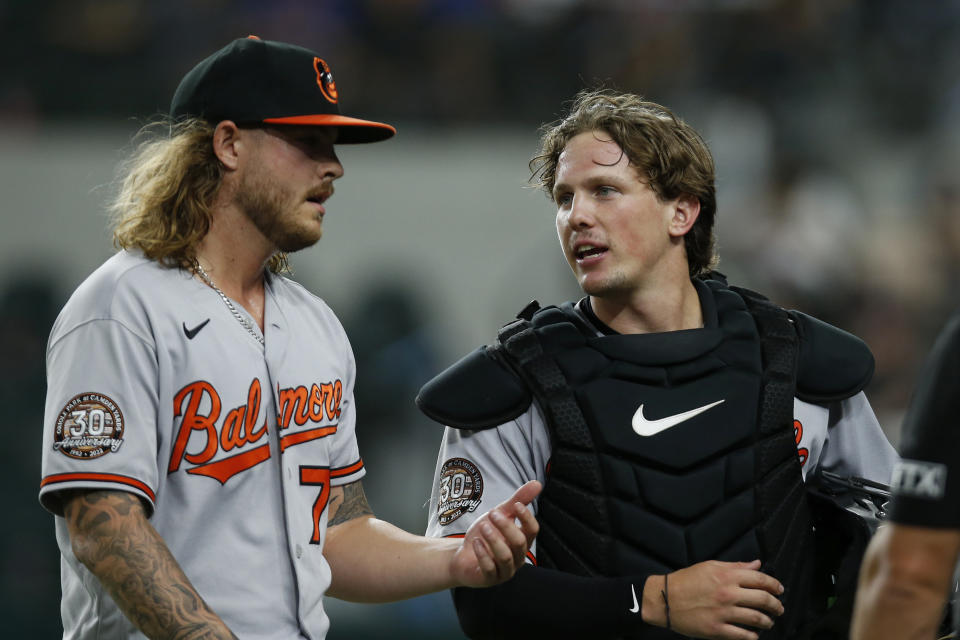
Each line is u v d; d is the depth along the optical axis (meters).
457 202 26.66
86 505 7.12
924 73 30.81
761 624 7.88
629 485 8.33
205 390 7.52
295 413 7.97
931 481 6.12
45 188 25.14
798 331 8.97
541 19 30.92
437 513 8.92
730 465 8.38
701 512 8.31
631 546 8.32
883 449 9.27
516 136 28.09
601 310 8.93
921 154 29.22
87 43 28.33
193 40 29.53
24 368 23.59
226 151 7.87
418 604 21.41
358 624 21.42
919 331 26.56
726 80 30.31
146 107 27.52
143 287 7.51
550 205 26.58
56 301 24.64
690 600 7.85
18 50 27.83
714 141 28.67
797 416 8.80
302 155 7.94
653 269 8.70
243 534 7.62
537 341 8.70
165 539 7.49
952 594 7.75
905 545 6.16
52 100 27.09
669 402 8.45
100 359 7.27
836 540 8.74
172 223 7.76
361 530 8.63
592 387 8.50
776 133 29.00
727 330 8.76
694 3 31.23
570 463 8.41
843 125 29.50
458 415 8.55
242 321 7.91
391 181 26.61
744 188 27.83
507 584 8.28
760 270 25.97
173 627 6.85
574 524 8.40
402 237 26.48
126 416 7.21
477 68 29.66
